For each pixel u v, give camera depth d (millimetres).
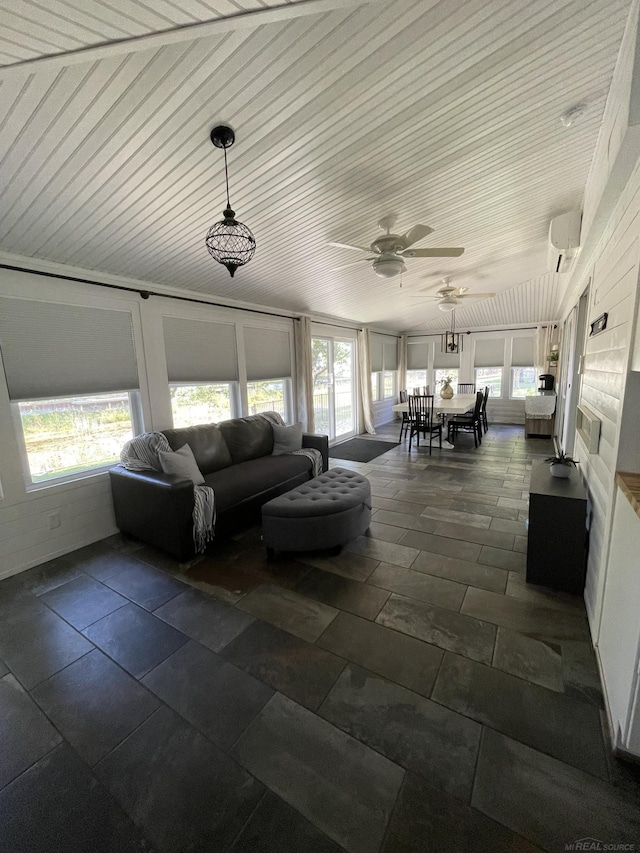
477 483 4281
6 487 2596
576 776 1236
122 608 2223
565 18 1353
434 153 2174
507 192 2803
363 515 2877
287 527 2641
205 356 4059
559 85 1696
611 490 1663
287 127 1812
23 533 2691
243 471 3545
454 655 1781
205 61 1416
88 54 1199
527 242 4055
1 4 964
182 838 1112
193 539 2791
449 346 8461
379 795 1205
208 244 2229
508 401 8406
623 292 1682
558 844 1063
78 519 3008
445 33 1390
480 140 2094
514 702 1523
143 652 1874
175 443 3371
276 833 1116
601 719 1438
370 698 1565
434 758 1313
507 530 3072
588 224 2334
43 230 2385
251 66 1459
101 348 3098
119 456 3355
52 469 2924
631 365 1509
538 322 7828
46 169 1916
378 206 2752
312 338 5988
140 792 1242
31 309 2662
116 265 2982
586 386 2744
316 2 1078
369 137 1962
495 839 1079
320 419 6328
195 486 2982
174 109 1630
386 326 8086
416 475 4656
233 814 1169
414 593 2273
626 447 1564
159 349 3561
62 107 1565
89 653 1875
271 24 1294
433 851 1060
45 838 1126
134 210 2361
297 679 1675
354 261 3699
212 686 1656
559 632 1912
